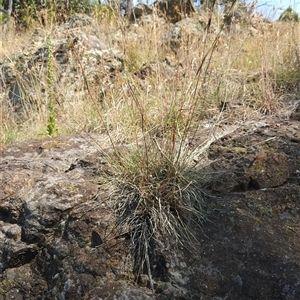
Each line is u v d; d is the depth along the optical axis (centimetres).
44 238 187
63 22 582
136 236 173
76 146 258
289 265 156
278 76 339
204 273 158
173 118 251
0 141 332
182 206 178
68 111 336
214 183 199
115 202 187
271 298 149
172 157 193
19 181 207
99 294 156
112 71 429
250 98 308
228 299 151
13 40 569
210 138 246
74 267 171
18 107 427
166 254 164
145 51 460
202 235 171
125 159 207
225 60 358
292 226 174
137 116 274
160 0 638
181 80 287
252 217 178
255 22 441
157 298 153
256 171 201
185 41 313
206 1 387
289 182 196
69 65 423
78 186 201
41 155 247
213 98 306
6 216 200
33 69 405
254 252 162
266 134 242
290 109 291
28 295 174
